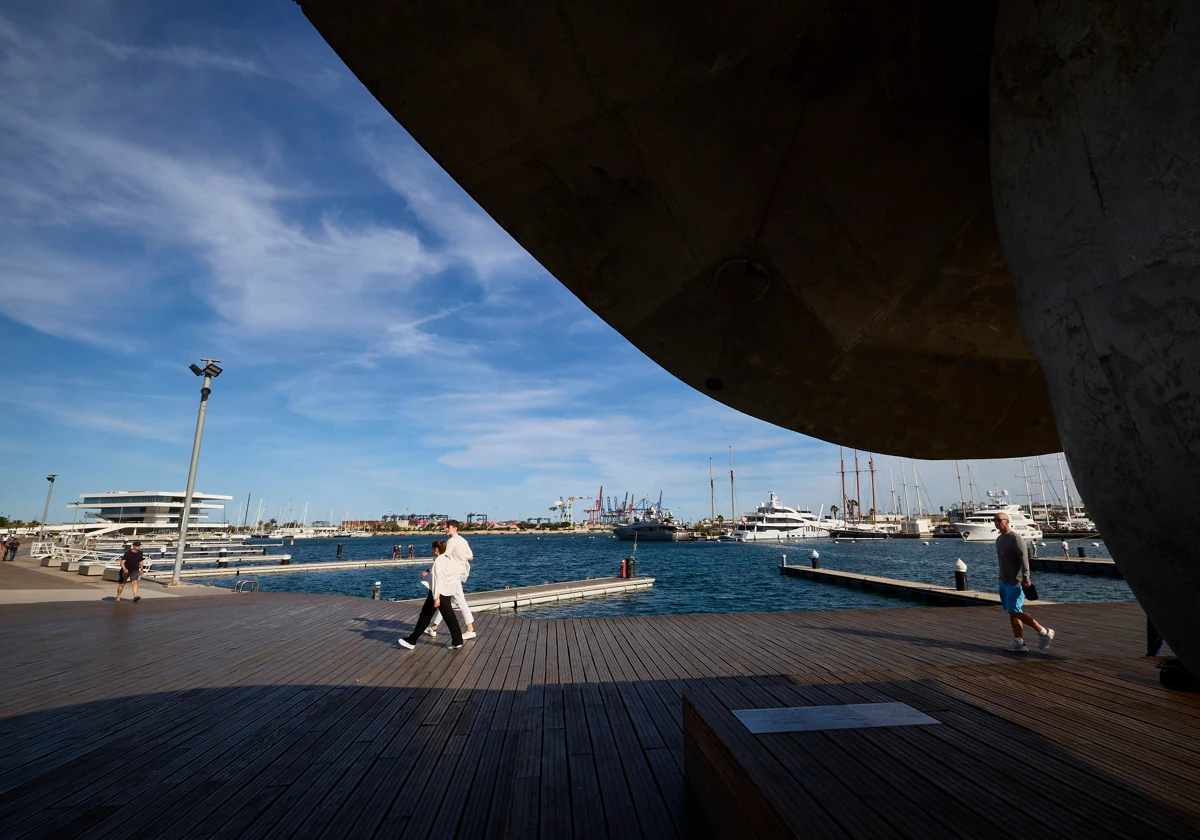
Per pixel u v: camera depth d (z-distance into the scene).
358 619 8.91
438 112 1.65
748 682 2.89
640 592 20.58
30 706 4.52
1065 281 1.02
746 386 2.20
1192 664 0.96
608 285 1.98
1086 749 1.88
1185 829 1.34
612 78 1.64
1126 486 0.94
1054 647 6.54
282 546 90.62
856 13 1.55
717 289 2.02
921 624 8.11
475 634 7.36
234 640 7.21
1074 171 1.00
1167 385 0.83
